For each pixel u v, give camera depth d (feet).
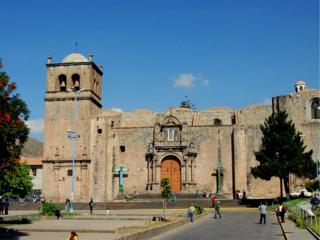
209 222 124.77
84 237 87.10
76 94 228.84
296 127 234.58
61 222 125.39
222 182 231.50
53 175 235.81
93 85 247.09
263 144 191.83
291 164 181.98
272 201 193.57
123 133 243.19
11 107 85.66
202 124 253.24
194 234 95.14
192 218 127.24
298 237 81.82
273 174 184.24
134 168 238.89
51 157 237.25
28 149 435.53
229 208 185.26
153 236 91.35
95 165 233.35
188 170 234.17
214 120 253.44
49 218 140.05
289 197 188.75
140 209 191.62
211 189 232.12
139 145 240.53
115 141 242.78
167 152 237.86
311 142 231.50
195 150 237.04
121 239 75.00
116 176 239.09
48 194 234.38
